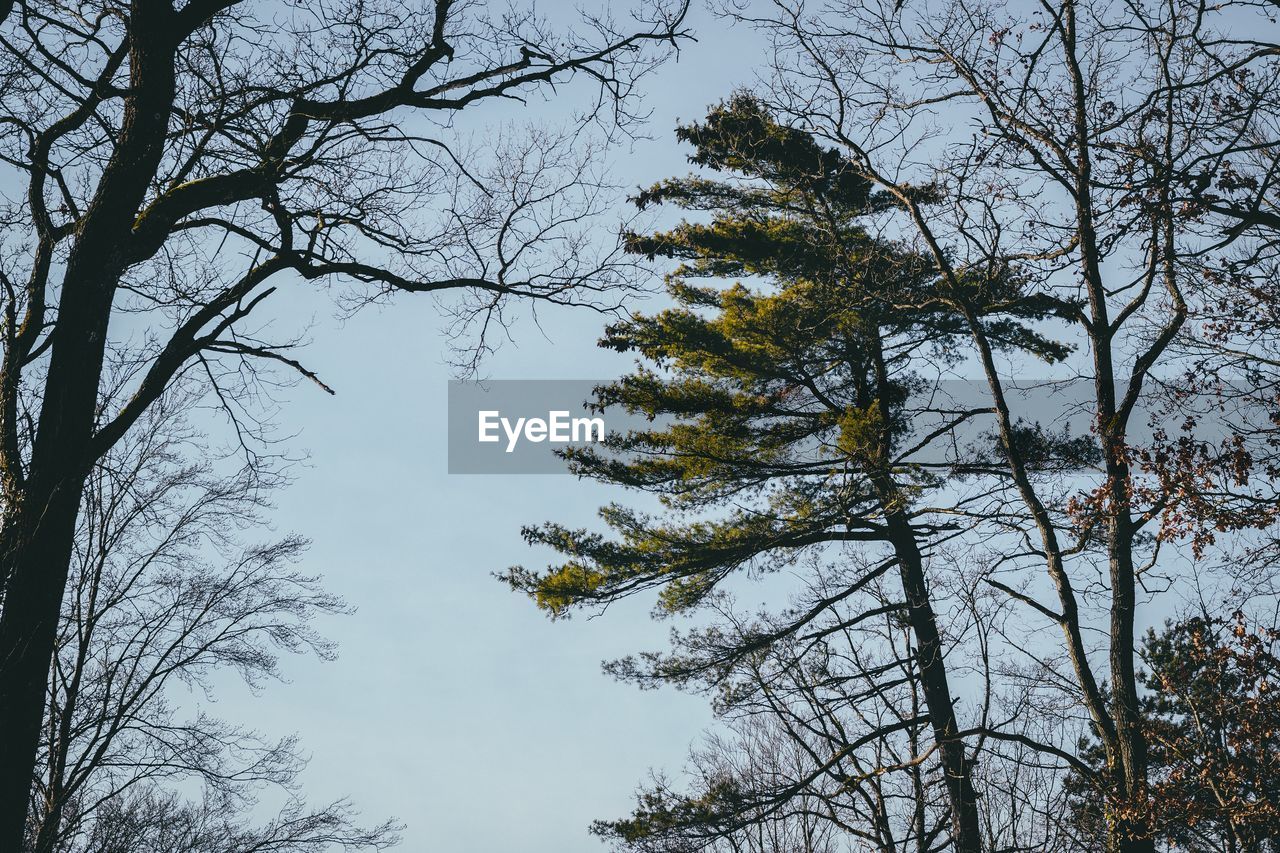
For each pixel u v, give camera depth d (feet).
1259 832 41.81
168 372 31.04
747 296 62.44
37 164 31.83
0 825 25.34
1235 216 40.04
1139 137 42.86
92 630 51.44
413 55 33.53
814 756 64.54
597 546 63.87
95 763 50.80
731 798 61.16
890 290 52.49
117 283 29.55
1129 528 46.70
